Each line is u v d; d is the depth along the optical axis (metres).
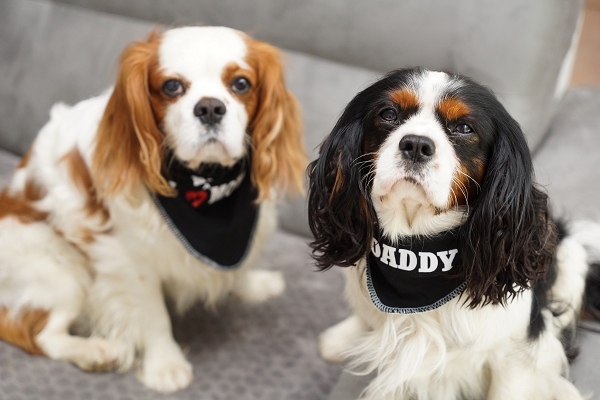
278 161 1.97
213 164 1.85
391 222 1.43
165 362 1.93
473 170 1.35
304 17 2.39
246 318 2.18
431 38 2.21
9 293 2.00
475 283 1.38
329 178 1.48
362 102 1.42
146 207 1.85
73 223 1.93
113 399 1.84
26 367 1.93
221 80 1.72
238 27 2.50
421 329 1.51
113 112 1.81
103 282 1.97
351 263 1.52
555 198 2.09
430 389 1.61
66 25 2.81
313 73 2.45
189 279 1.99
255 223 2.00
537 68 2.11
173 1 2.58
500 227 1.36
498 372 1.49
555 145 2.36
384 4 2.26
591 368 1.64
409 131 1.29
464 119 1.31
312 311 2.21
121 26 2.70
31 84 2.86
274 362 1.99
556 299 1.66
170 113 1.72
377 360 1.64
